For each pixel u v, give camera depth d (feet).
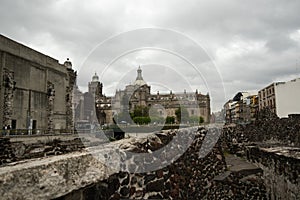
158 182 19.42
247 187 40.47
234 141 72.02
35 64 87.51
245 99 209.87
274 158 32.89
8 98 73.41
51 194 8.66
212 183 38.17
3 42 72.64
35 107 86.69
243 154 61.26
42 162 9.44
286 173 28.58
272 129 62.59
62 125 101.55
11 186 7.52
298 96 134.00
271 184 34.76
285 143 53.11
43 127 90.48
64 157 10.64
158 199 19.11
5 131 61.05
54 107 97.96
